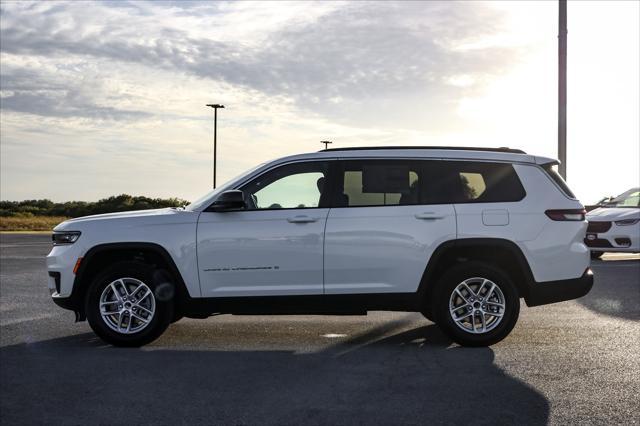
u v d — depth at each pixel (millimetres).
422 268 6609
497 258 6949
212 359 6137
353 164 6801
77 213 47656
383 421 4359
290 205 6754
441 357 6188
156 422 4367
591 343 6746
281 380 5383
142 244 6672
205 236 6660
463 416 4453
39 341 7027
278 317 8586
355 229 6602
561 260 6719
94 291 6668
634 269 13359
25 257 17141
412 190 6730
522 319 8172
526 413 4512
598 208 15289
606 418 4402
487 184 6781
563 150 18969
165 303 6688
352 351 6477
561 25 18797
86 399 4879
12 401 4836
